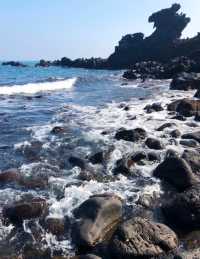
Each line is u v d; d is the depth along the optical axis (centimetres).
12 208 888
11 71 8400
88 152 1327
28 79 5141
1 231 828
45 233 826
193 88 3697
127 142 1415
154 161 1241
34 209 891
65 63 12231
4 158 1269
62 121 1902
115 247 747
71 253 766
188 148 1350
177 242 790
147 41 10838
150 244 758
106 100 2825
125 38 11206
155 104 2212
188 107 1981
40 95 3203
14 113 2136
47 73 7831
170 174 1095
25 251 768
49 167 1186
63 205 929
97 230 809
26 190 1015
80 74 7562
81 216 850
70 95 3253
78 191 1008
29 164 1207
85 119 1950
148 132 1568
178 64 6109
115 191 1026
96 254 759
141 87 4241
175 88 3794
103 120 1909
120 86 4428
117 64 10731
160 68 6781
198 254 739
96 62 11231
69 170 1168
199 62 6059
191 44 9569
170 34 10606
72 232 818
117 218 877
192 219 862
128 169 1157
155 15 10875
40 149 1370
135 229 781
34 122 1870
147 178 1122
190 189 995
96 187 1047
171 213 893
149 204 963
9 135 1581
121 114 2080
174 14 10681
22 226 847
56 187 1034
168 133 1540
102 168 1190
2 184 1043
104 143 1411
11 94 3238
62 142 1457
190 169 1085
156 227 797
